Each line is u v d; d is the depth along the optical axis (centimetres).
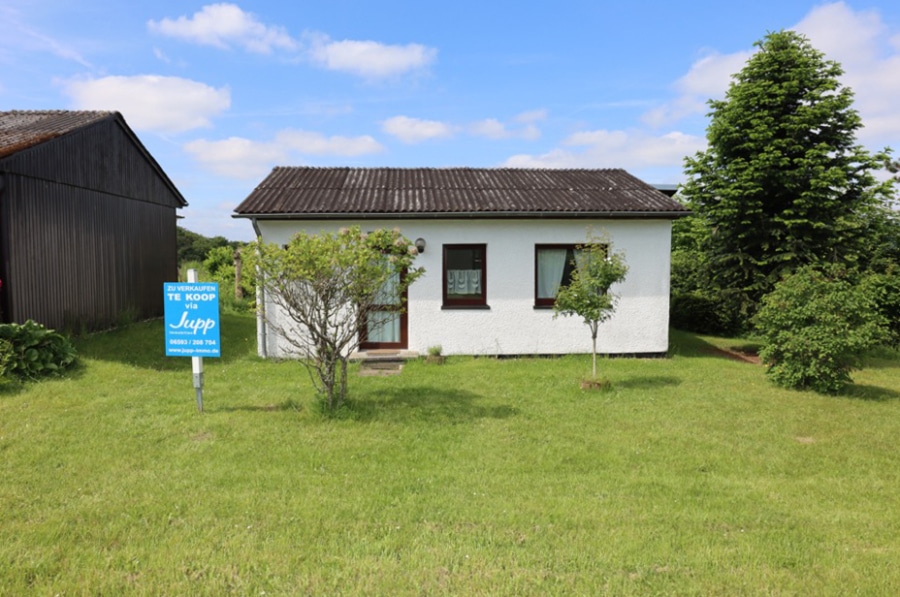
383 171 1389
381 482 472
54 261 1028
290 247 633
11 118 1193
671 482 488
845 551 373
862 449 595
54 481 462
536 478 491
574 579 332
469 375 941
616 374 966
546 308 1144
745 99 1255
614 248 1148
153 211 1472
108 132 1233
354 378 913
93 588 314
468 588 321
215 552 356
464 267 1148
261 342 1083
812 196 1202
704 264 1420
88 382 797
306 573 333
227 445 557
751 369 1049
